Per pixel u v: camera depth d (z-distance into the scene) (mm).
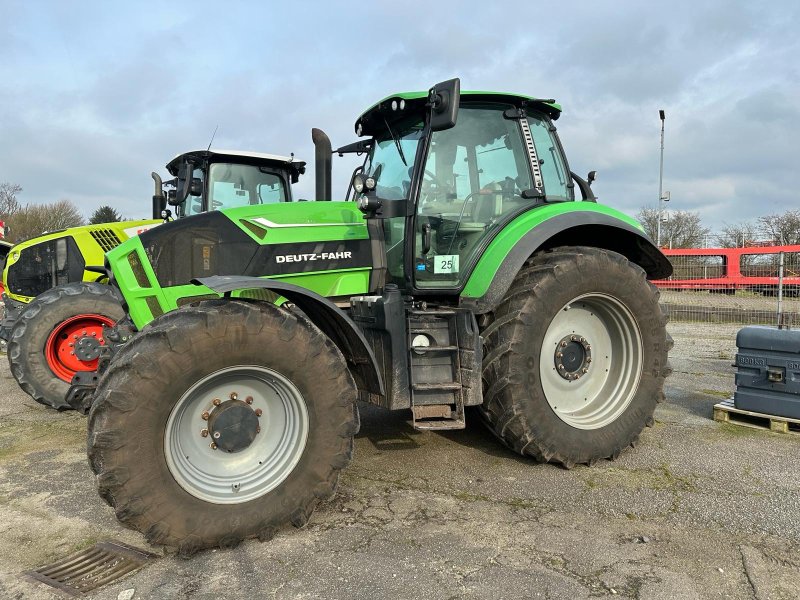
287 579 2264
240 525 2508
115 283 3414
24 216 37656
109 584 2248
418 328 3242
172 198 6902
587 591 2156
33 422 4664
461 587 2188
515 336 3258
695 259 13914
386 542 2549
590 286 3484
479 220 3656
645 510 2854
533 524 2709
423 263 3502
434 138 3574
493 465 3498
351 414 2762
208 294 3170
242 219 3254
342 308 3477
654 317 3727
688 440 3943
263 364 2580
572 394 3721
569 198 4133
